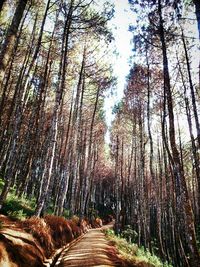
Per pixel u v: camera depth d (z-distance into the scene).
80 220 22.31
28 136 18.94
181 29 17.14
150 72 20.45
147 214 20.08
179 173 10.34
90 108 30.00
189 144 25.14
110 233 21.06
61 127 28.70
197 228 30.53
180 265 19.08
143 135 25.55
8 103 22.53
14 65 21.97
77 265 8.31
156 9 13.73
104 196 63.34
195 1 7.71
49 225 11.39
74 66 22.17
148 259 13.64
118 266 8.90
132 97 24.84
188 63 18.14
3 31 17.73
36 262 6.70
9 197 14.13
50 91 24.47
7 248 5.92
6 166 20.27
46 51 19.81
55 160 25.92
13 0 17.69
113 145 37.75
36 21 19.19
